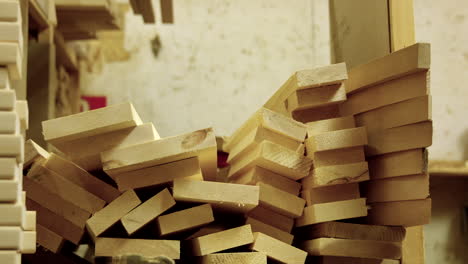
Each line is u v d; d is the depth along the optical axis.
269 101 1.80
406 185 1.48
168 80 4.02
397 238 1.52
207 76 4.05
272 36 4.14
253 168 1.50
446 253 3.01
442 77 3.30
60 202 1.42
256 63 4.09
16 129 1.02
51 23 2.58
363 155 1.49
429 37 3.33
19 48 1.05
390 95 1.49
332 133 1.46
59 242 1.40
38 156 1.42
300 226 1.58
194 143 1.32
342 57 2.22
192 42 4.08
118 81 3.99
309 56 4.14
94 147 1.36
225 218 1.61
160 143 1.33
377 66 1.51
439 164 2.65
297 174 1.48
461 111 3.28
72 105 3.43
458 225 3.03
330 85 1.54
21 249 1.03
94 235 1.34
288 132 1.46
